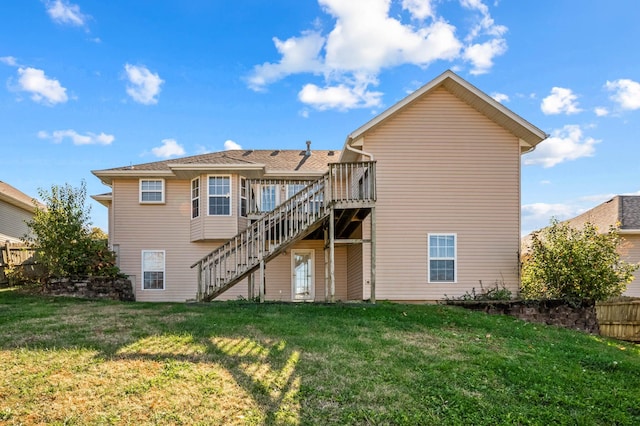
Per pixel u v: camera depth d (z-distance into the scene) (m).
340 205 11.94
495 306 12.18
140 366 6.06
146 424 4.57
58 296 12.95
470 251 13.53
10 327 8.14
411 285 13.35
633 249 17.84
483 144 13.80
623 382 6.46
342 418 4.89
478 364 6.80
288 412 4.96
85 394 5.15
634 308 11.16
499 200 13.72
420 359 6.96
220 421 4.69
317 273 16.56
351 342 7.76
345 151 14.19
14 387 5.26
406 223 13.50
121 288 15.27
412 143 13.69
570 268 12.51
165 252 16.41
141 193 16.56
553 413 5.24
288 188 16.53
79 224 14.41
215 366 6.17
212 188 16.00
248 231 12.16
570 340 9.43
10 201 19.58
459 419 5.00
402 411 5.11
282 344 7.42
